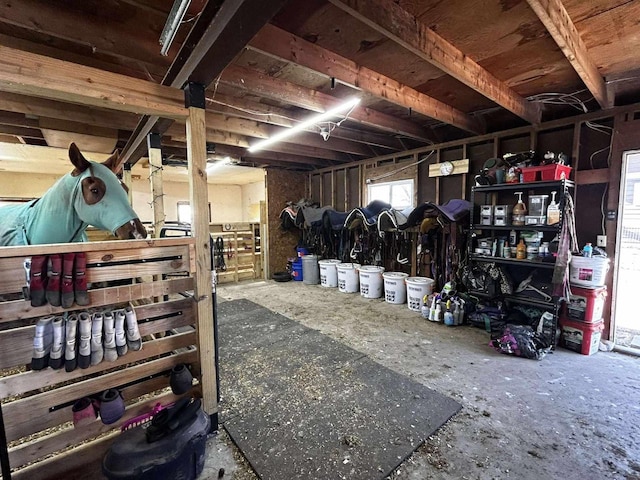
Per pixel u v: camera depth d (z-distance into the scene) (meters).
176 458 1.32
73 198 1.77
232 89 2.89
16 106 2.76
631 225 3.40
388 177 5.29
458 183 4.37
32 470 1.34
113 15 1.82
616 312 2.99
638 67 2.42
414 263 4.89
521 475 1.49
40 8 1.65
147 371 1.62
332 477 1.48
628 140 2.87
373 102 3.31
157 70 2.42
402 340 3.19
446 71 2.20
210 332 1.81
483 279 3.45
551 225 2.95
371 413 1.98
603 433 1.79
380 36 2.08
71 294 1.33
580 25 1.91
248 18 1.22
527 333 2.85
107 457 1.29
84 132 3.62
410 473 1.51
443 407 2.03
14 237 1.78
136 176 7.34
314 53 2.16
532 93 3.02
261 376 2.46
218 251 6.07
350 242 5.87
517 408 2.03
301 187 7.16
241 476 1.50
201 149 1.74
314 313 4.16
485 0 1.71
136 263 1.54
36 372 1.30
